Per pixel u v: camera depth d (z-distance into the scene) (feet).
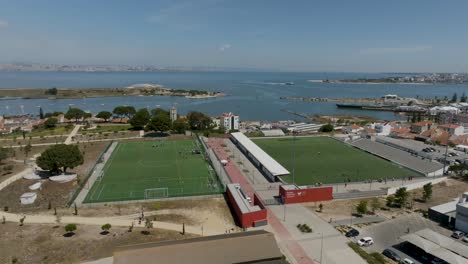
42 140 542.98
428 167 409.69
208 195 316.40
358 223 261.65
